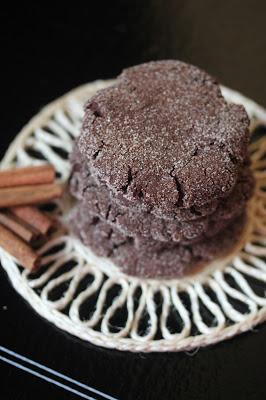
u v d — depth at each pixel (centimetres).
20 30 48
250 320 34
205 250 35
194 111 34
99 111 34
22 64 46
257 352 34
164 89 35
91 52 47
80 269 36
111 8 50
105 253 36
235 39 48
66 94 43
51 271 36
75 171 36
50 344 34
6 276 36
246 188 35
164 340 33
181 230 34
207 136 33
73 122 41
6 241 36
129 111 34
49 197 37
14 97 44
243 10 50
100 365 34
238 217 37
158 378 33
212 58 47
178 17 49
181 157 33
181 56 47
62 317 34
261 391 33
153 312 34
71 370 33
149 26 49
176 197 32
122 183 32
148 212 33
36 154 40
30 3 50
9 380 33
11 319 35
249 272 36
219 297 35
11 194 37
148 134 33
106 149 33
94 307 35
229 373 34
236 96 42
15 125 43
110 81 43
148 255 35
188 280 36
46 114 41
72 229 37
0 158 41
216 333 34
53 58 47
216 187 32
